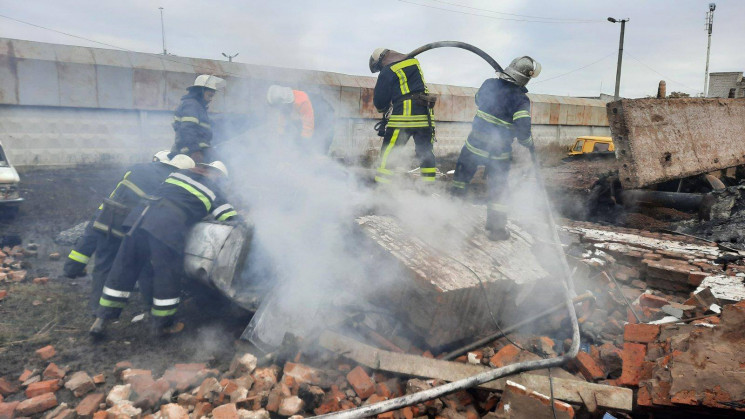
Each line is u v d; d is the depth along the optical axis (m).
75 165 8.08
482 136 3.76
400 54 4.28
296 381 2.70
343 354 2.96
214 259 3.20
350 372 2.80
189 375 2.79
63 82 7.74
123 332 3.42
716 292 3.85
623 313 3.87
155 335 3.31
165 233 3.19
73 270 3.74
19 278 4.22
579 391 2.62
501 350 3.05
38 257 4.91
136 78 8.39
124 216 3.55
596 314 3.80
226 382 2.69
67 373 2.86
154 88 8.60
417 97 4.01
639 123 6.51
